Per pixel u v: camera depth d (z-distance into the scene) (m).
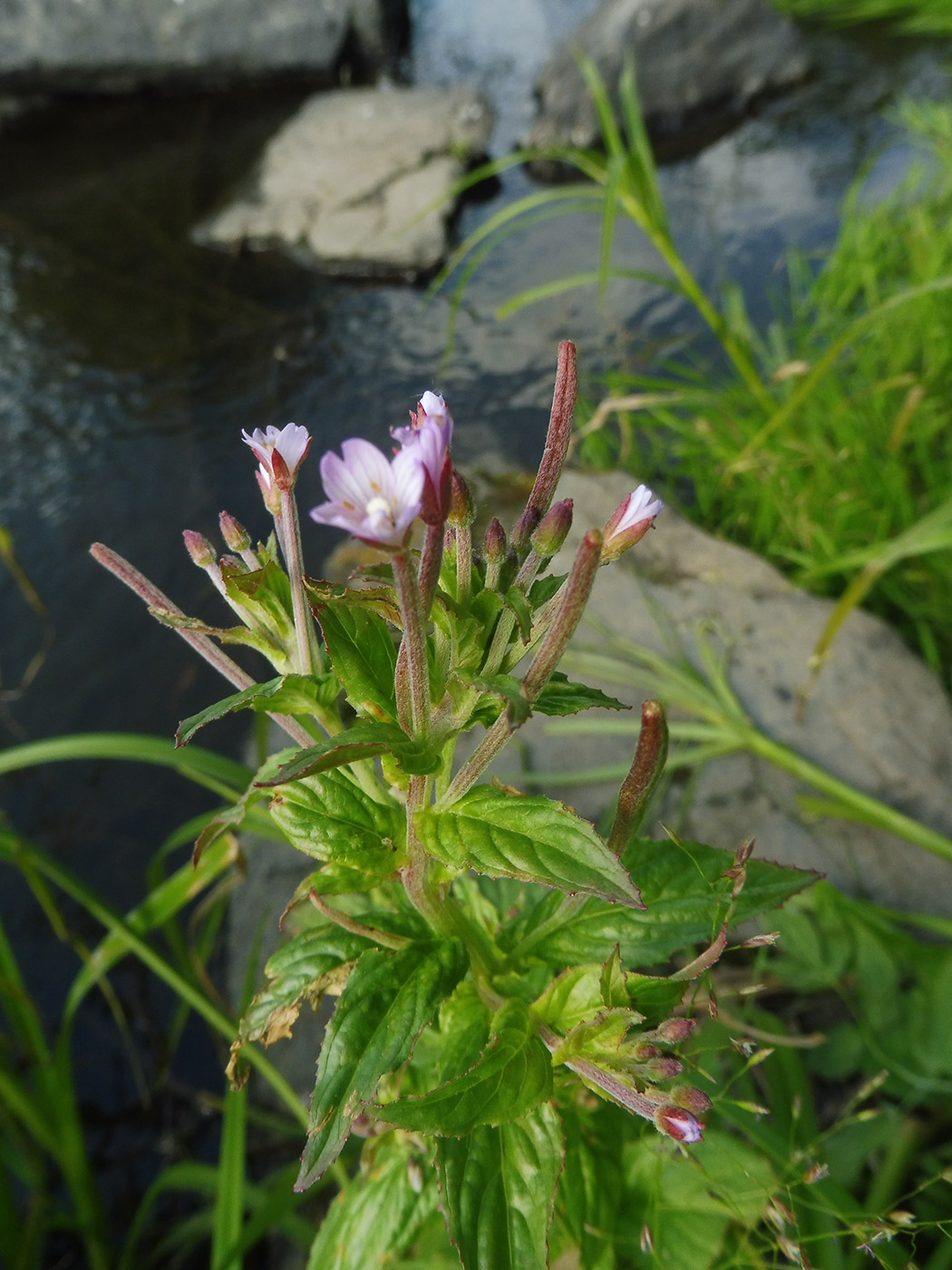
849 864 0.21
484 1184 0.10
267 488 0.09
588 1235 0.13
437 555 0.08
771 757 0.22
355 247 0.42
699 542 0.29
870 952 0.18
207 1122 0.20
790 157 0.48
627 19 0.51
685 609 0.27
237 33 0.54
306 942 0.11
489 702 0.09
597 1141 0.13
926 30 0.56
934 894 0.21
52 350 0.38
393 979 0.10
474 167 0.48
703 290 0.40
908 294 0.24
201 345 0.38
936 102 0.48
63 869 0.17
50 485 0.33
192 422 0.35
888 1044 0.17
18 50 0.52
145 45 0.53
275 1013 0.11
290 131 0.49
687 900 0.11
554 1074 0.11
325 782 0.10
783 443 0.30
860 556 0.25
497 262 0.42
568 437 0.09
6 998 0.17
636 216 0.28
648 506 0.09
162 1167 0.20
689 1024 0.09
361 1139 0.18
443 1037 0.11
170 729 0.26
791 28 0.53
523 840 0.09
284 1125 0.19
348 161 0.47
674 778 0.23
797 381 0.32
